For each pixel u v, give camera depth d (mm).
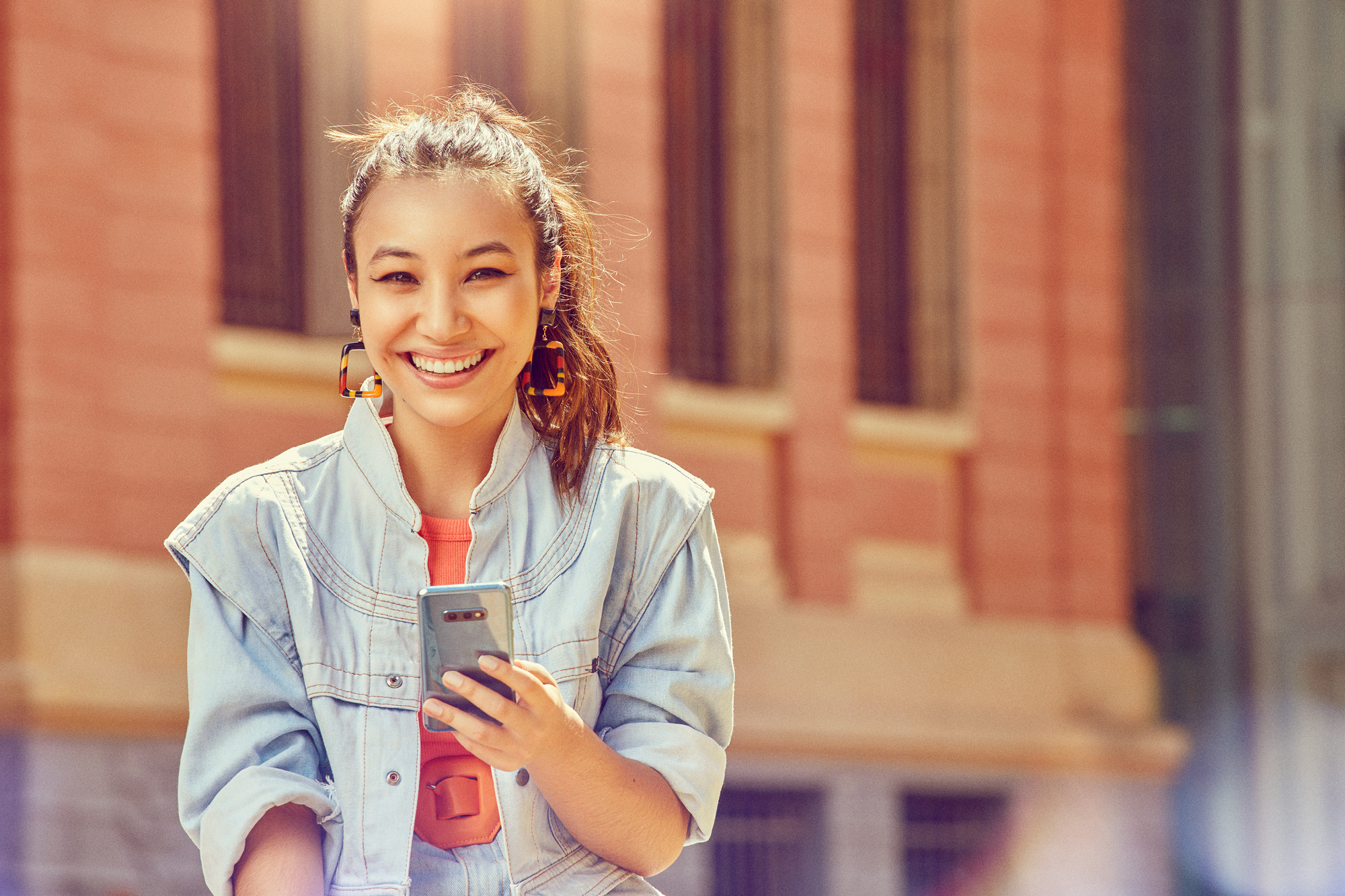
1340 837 15016
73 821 8750
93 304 9234
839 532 12391
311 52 10297
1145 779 13469
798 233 12445
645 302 11500
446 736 2020
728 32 12414
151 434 9414
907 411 12984
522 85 11250
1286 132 15430
